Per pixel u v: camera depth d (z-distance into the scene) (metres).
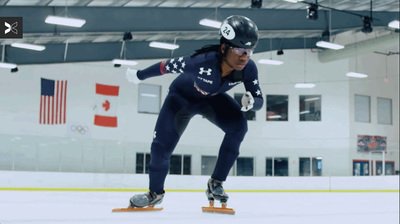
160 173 3.41
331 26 18.83
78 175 13.88
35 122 19.42
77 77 20.66
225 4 16.70
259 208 4.90
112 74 21.45
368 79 25.19
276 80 24.23
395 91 25.98
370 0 17.97
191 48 21.41
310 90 24.38
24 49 18.86
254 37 2.96
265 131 23.86
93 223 2.69
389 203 7.29
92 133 20.69
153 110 22.47
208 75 3.11
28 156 18.80
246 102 3.05
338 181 16.05
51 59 19.20
